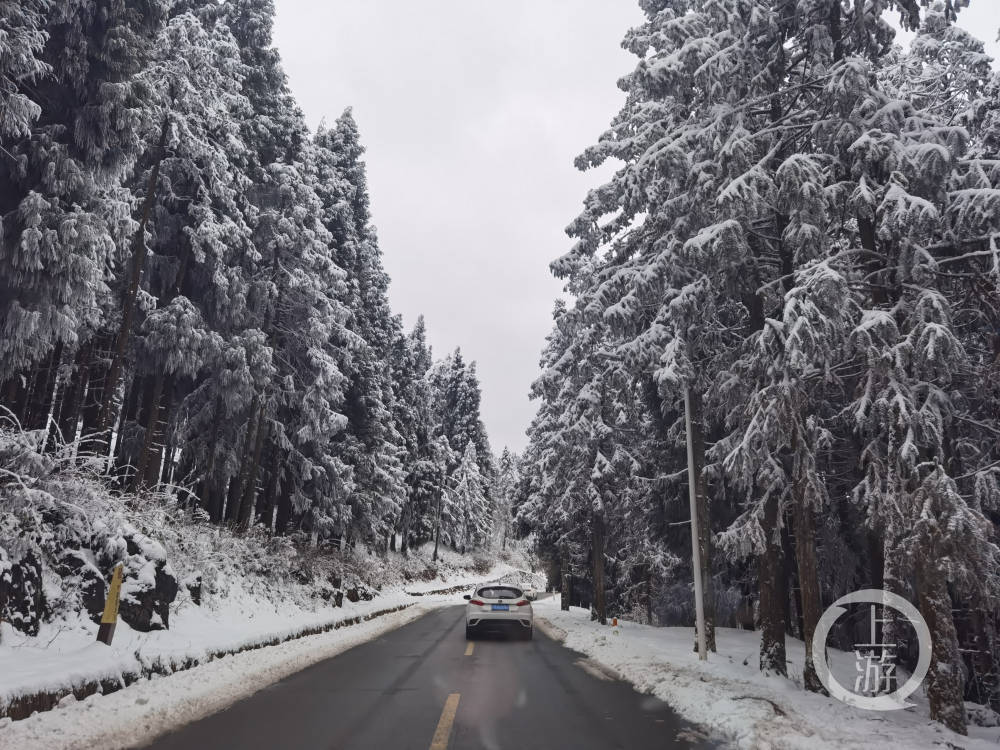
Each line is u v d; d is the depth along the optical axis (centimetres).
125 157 1354
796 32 1279
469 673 1060
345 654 1284
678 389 1366
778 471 1199
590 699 852
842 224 1195
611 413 2248
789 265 1307
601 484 2295
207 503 2183
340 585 2523
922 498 831
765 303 1345
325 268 2502
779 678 1130
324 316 2453
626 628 2100
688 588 2245
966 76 1441
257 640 1250
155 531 1370
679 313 1302
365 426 3225
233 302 2073
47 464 1029
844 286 916
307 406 2383
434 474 5803
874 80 1077
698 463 1596
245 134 2323
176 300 1842
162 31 1775
